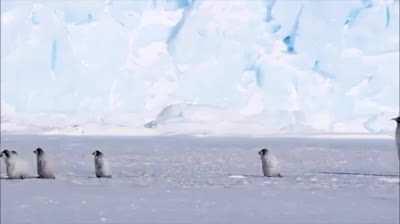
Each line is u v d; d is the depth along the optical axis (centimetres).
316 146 17225
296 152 13212
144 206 3300
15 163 5741
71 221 2662
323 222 2664
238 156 11281
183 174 6500
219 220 2712
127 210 3111
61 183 5112
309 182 5319
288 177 5944
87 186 4803
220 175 6291
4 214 2934
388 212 3055
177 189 4528
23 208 3212
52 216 2848
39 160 5750
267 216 2889
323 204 3459
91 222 2650
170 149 14488
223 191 4331
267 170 6047
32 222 2655
